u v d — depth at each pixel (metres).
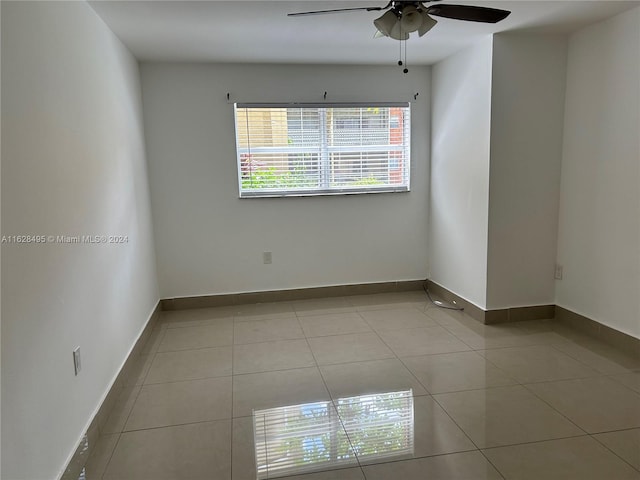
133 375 2.74
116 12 2.42
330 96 3.99
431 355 2.93
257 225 4.06
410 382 2.57
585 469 1.79
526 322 3.51
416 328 3.43
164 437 2.08
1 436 1.30
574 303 3.35
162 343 3.25
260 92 3.88
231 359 2.94
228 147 3.90
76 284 1.93
